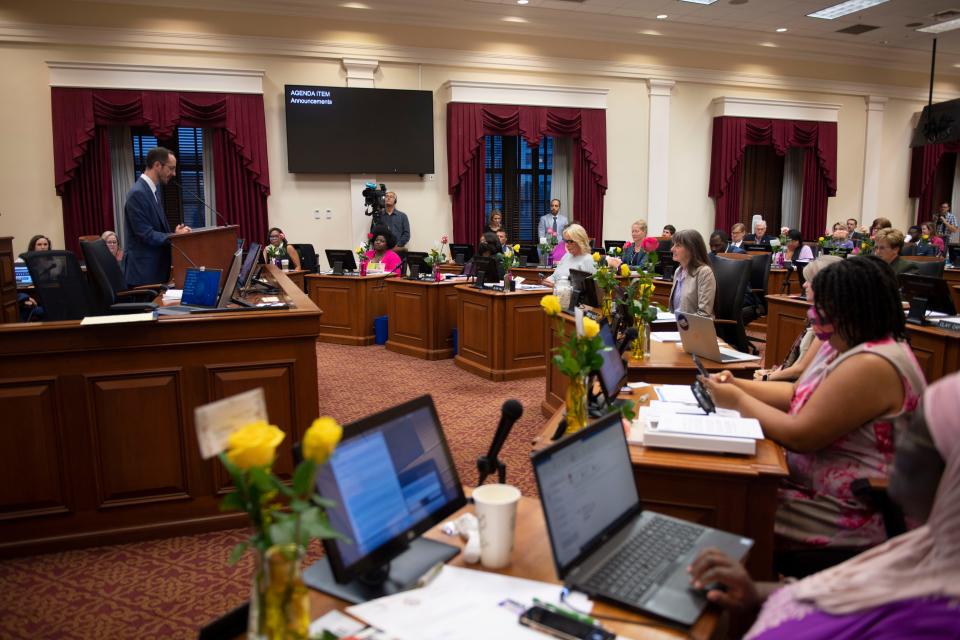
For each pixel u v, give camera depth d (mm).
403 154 9117
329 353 7199
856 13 9688
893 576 980
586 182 10148
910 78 12086
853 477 1879
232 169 8570
